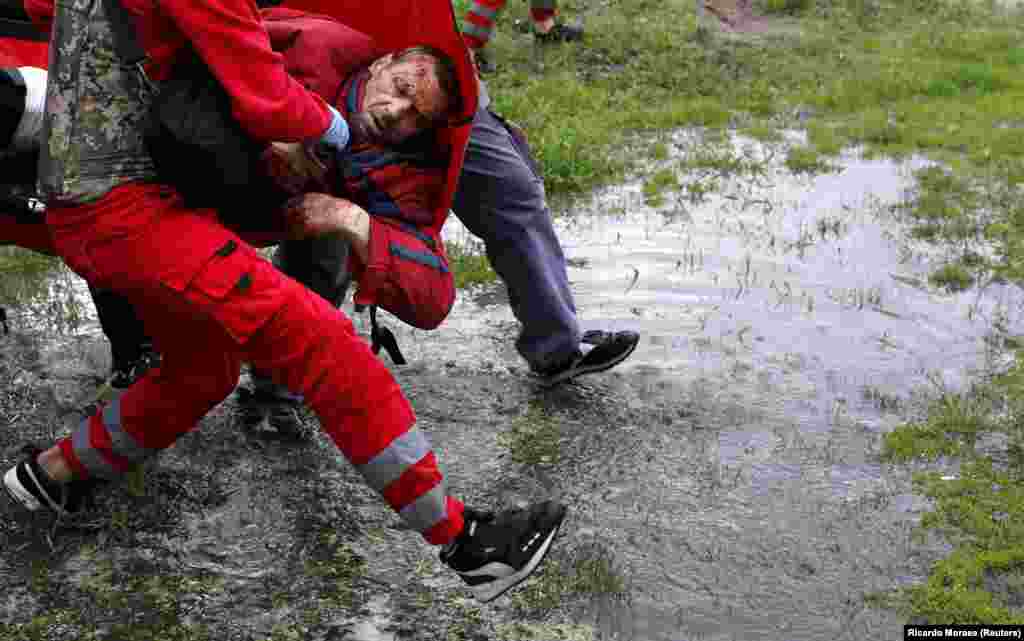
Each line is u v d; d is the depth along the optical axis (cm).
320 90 326
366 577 322
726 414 424
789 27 1151
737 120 869
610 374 455
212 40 251
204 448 383
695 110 871
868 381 453
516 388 442
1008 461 393
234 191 269
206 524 342
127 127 265
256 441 390
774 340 489
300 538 339
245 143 266
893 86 969
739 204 676
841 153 792
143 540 332
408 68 315
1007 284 560
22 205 296
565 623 305
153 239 266
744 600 317
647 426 415
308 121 266
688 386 446
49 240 318
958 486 375
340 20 351
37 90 288
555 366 438
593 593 318
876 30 1173
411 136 319
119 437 314
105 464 318
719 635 302
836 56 1059
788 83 974
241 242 276
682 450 398
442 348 473
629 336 442
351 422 279
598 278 554
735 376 455
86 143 261
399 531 346
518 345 439
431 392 434
